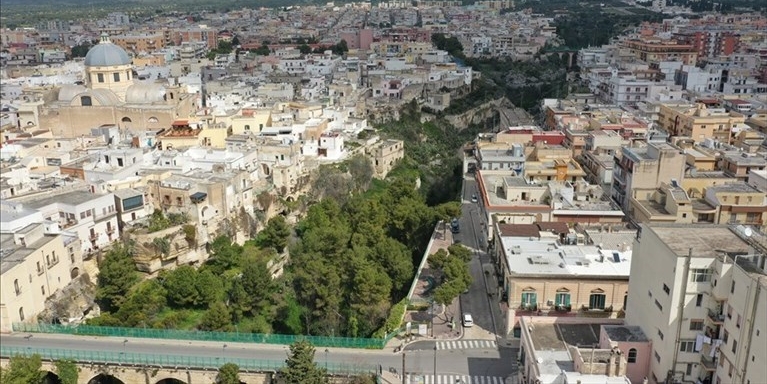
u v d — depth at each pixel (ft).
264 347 403.34
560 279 393.50
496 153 652.48
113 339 408.87
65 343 399.65
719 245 322.55
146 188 551.59
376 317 439.22
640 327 353.10
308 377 347.77
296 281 478.59
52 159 638.94
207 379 378.53
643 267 350.64
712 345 309.42
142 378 381.19
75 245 470.80
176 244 512.63
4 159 629.10
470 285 476.13
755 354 277.23
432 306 448.65
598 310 394.52
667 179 526.57
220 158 628.69
